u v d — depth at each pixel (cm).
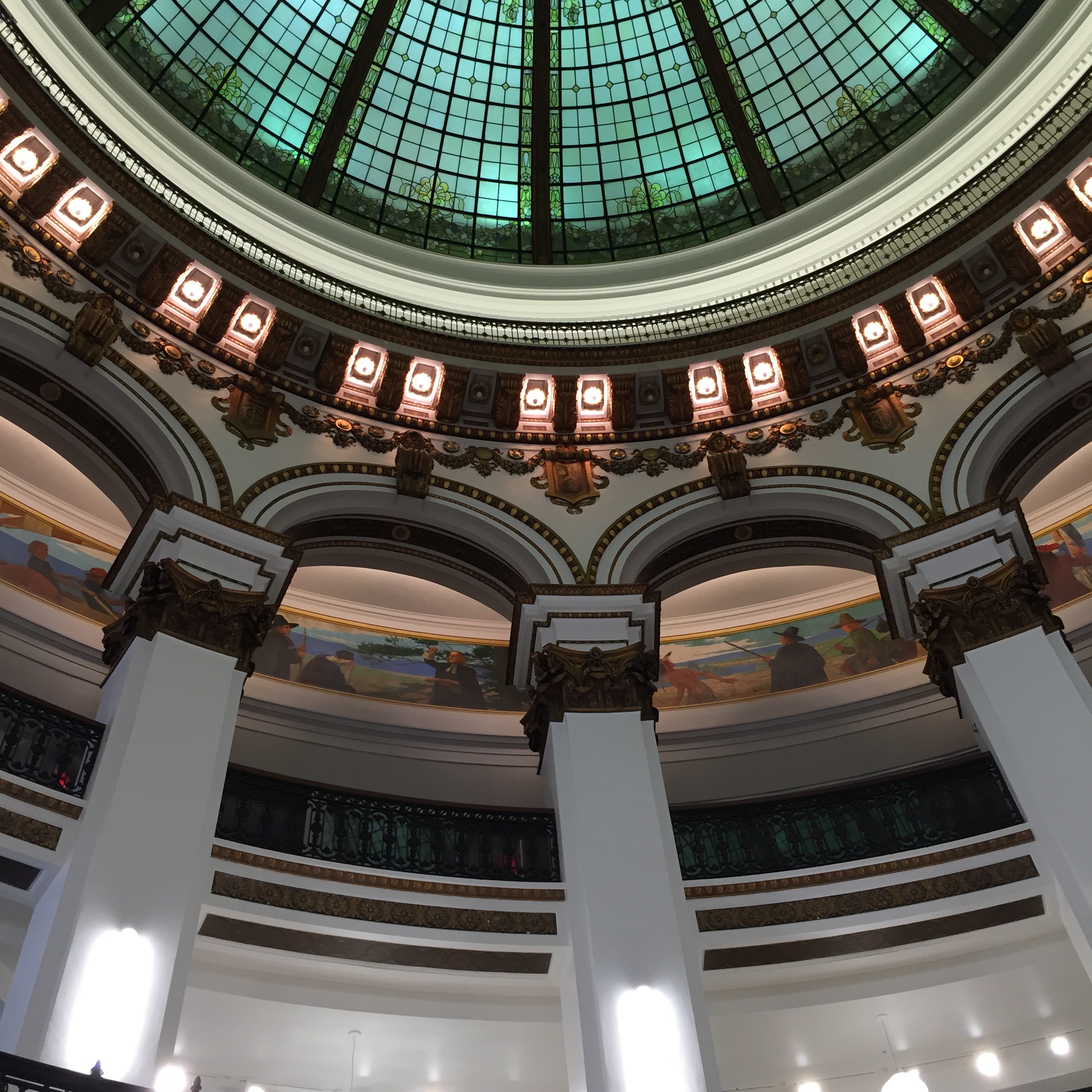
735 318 1307
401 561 1193
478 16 1435
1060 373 1160
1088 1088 839
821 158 1431
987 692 957
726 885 919
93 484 1248
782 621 1502
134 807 797
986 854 893
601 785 948
